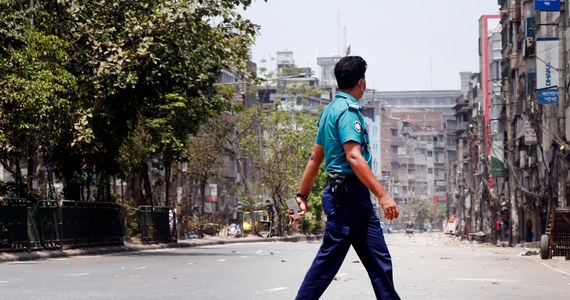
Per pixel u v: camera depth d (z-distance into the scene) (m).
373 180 9.48
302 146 115.94
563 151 62.34
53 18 38.75
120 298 17.06
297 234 122.69
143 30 37.91
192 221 82.38
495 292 19.89
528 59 88.00
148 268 27.06
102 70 37.47
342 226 9.75
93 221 42.84
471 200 157.88
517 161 101.94
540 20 87.69
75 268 26.83
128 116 42.31
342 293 18.41
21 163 60.16
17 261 31.98
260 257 36.44
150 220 54.66
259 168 112.62
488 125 134.38
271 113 113.00
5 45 37.12
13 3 38.03
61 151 43.81
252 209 105.38
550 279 25.41
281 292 18.56
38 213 36.25
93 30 38.53
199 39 38.75
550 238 40.88
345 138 9.59
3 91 36.19
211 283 20.97
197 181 89.31
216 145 89.50
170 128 51.31
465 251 57.22
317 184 130.50
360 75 9.90
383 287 9.76
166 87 40.31
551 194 66.56
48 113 37.16
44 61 37.59
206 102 50.56
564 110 59.97
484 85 153.25
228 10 39.00
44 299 16.83
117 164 46.47
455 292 19.62
